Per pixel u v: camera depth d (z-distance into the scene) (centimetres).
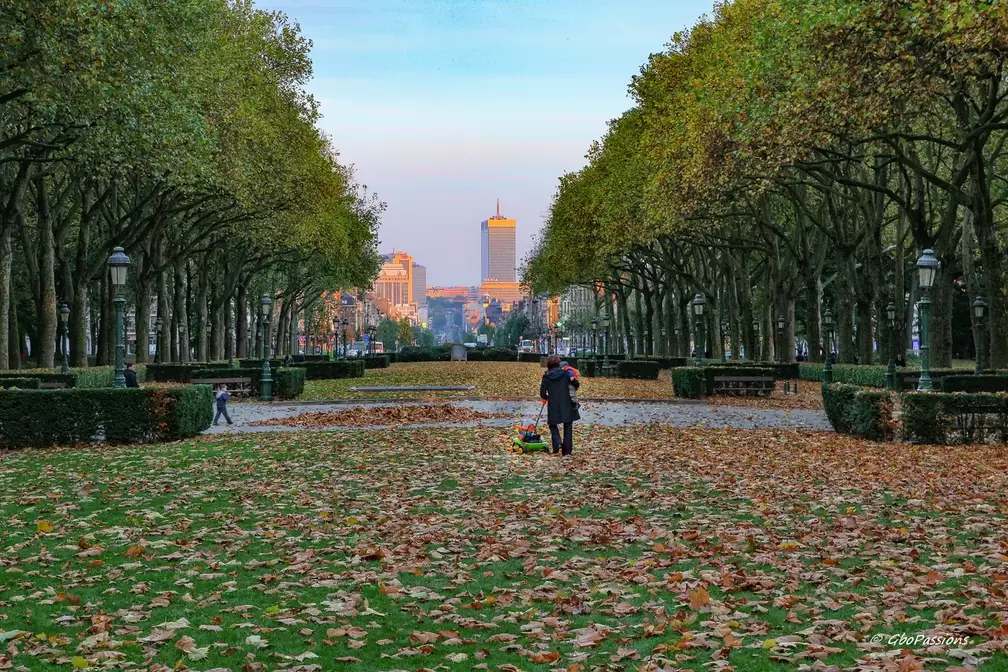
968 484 1295
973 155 2591
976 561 830
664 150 3659
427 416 2630
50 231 3528
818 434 2108
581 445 1872
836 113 2442
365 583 784
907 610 680
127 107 2586
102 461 1662
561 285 8338
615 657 589
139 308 4509
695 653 596
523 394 3928
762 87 2780
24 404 1964
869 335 3938
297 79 4741
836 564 826
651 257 6419
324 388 4572
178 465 1588
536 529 989
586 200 5797
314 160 5019
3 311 3188
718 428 2278
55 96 2408
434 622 674
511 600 722
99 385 3484
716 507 1121
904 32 2161
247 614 695
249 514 1111
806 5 2386
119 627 661
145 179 3925
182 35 2973
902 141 3183
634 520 1031
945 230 3189
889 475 1388
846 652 591
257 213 4825
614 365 6394
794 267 5091
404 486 1318
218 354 6184
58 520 1071
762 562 826
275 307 9231
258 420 2659
